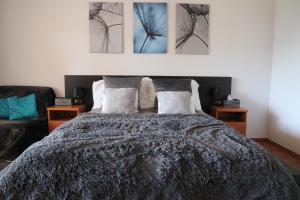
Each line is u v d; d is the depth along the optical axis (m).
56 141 1.51
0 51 3.32
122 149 1.38
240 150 1.42
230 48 3.42
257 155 1.37
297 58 2.93
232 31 3.40
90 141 1.51
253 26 3.40
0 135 2.71
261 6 3.38
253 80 3.50
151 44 3.36
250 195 1.23
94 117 2.33
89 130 1.85
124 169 1.22
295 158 2.91
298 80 2.92
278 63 3.33
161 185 1.18
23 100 3.15
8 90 3.23
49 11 3.27
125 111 2.69
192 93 3.02
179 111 2.65
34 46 3.33
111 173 1.20
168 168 1.23
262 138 3.60
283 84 3.22
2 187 1.16
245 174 1.27
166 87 2.87
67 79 3.35
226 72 3.46
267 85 3.53
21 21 3.27
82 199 1.14
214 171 1.25
